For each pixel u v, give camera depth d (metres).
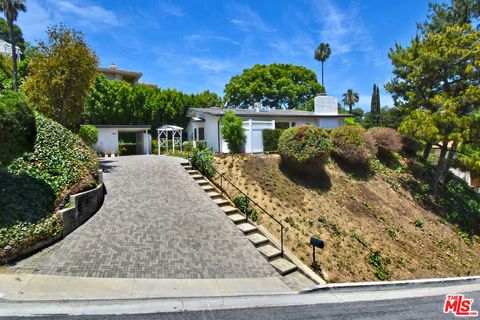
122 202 9.80
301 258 8.73
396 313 6.17
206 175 13.27
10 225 6.66
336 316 5.68
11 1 16.86
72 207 7.82
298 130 14.23
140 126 24.03
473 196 20.67
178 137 28.89
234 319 5.15
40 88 14.02
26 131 7.39
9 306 4.83
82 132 19.03
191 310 5.29
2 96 7.56
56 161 9.46
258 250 8.27
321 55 53.56
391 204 15.28
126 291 5.60
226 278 6.69
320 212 12.13
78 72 14.08
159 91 30.81
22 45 32.38
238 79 46.41
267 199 11.71
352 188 15.31
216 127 20.75
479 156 15.78
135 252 7.03
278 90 44.88
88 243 7.20
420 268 10.78
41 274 5.85
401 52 20.30
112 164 15.44
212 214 9.75
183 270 6.64
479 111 16.06
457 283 9.50
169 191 11.13
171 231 8.26
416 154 23.53
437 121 15.85
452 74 17.20
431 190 18.08
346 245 10.47
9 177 8.08
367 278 9.04
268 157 15.07
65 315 4.73
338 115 26.16
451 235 14.39
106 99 26.45
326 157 14.20
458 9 20.84
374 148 17.83
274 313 5.54
